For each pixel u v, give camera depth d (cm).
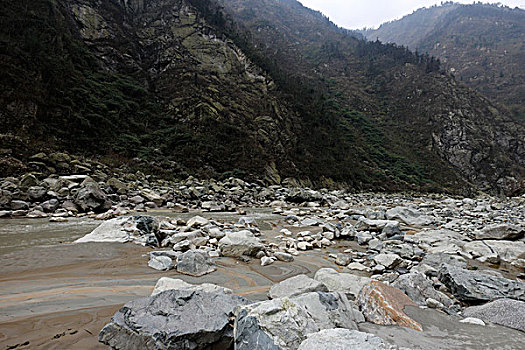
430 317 364
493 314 386
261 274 590
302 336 268
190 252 600
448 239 914
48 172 1619
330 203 2092
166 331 279
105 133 2361
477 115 6150
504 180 5175
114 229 780
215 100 3353
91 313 371
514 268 711
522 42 12262
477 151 5478
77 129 2191
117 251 649
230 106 3397
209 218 1243
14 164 1556
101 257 606
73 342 304
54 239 729
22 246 654
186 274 552
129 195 1491
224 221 1166
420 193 3912
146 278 515
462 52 12575
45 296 416
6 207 1053
